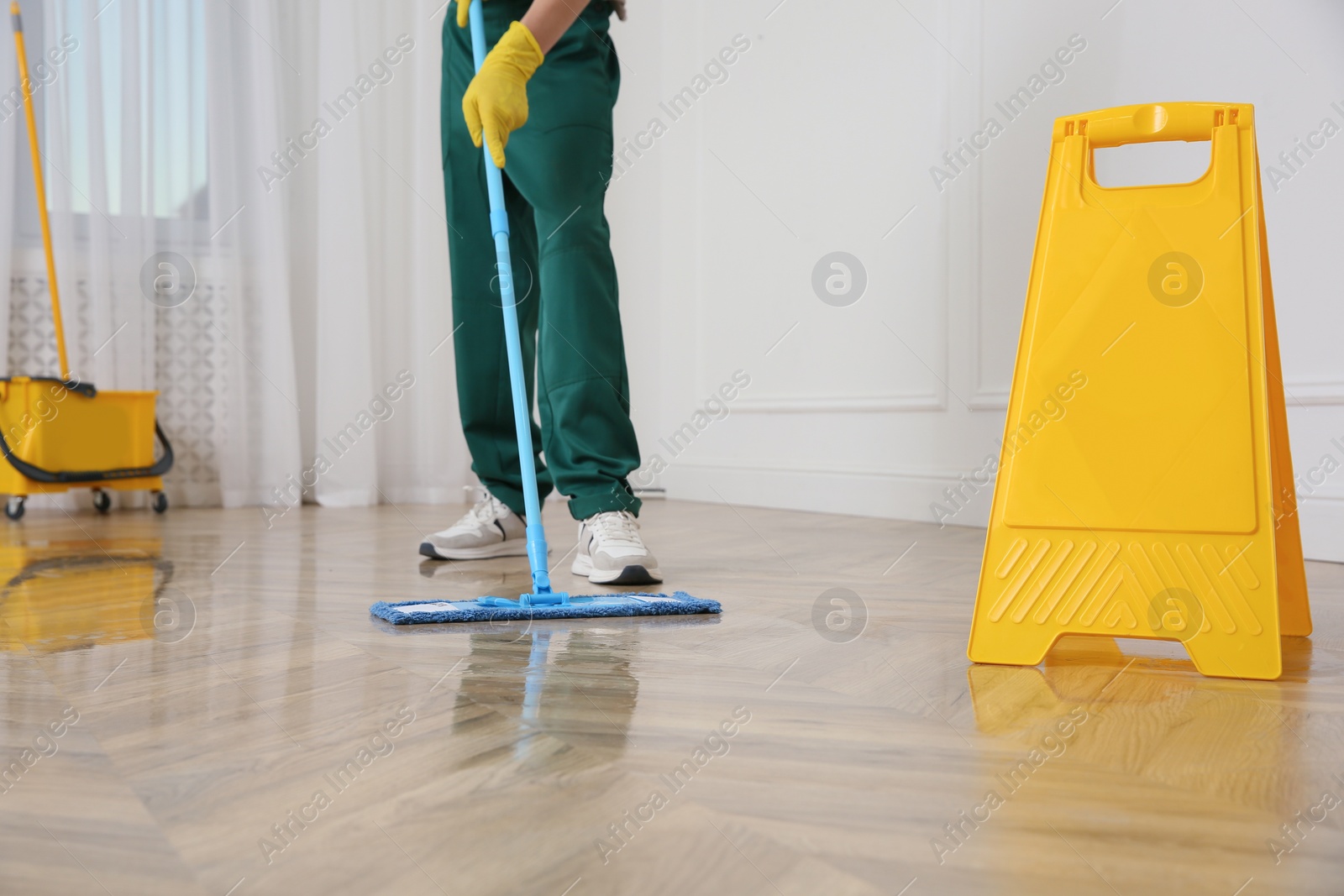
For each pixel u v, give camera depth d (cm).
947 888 47
